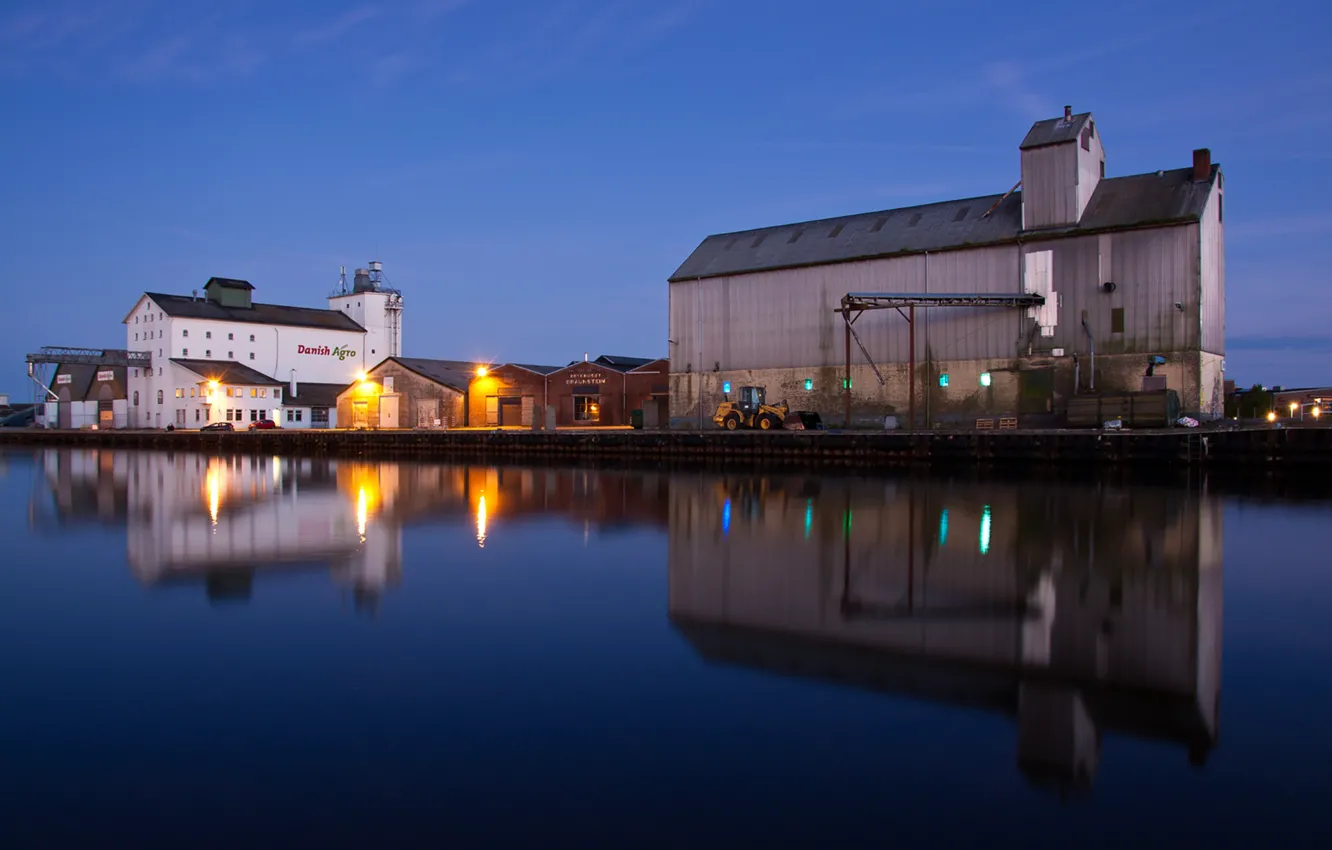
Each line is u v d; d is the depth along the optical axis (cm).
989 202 4603
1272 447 3027
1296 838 489
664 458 4456
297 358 9700
